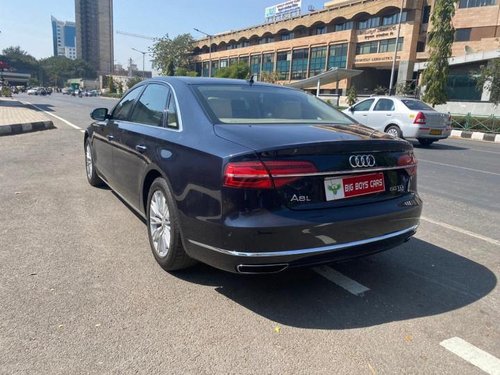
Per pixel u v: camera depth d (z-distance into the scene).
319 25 64.50
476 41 45.22
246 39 80.00
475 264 3.99
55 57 177.75
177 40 94.38
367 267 3.86
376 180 3.21
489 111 28.00
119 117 5.02
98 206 5.39
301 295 3.29
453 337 2.79
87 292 3.20
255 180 2.73
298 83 37.72
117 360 2.44
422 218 5.46
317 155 2.89
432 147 13.87
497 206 6.18
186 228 3.14
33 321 2.80
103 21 161.38
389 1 51.50
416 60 50.94
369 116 14.23
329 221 2.86
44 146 10.50
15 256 3.80
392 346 2.67
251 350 2.58
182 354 2.52
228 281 3.47
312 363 2.48
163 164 3.45
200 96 3.68
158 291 3.26
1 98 46.75
